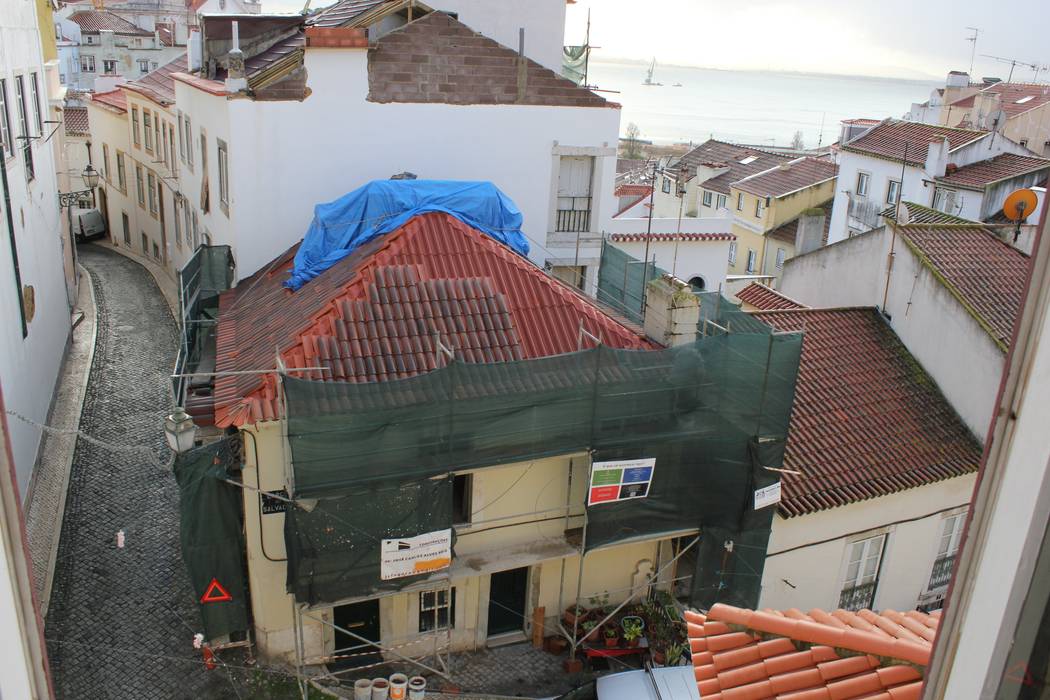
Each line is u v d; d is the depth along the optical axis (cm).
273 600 1499
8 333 1723
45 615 1582
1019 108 5019
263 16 2531
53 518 1841
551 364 1442
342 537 1379
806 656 876
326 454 1323
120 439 2184
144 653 1530
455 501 1582
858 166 4491
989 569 396
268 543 1453
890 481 1789
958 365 1980
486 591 1641
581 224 2448
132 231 4009
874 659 845
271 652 1534
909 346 2120
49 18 3025
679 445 1561
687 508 1612
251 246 2102
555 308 1678
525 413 1440
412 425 1366
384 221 1836
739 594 1675
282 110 2048
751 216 4997
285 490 1431
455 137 2227
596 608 1734
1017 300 2033
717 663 905
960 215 3816
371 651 1602
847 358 2064
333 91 2084
